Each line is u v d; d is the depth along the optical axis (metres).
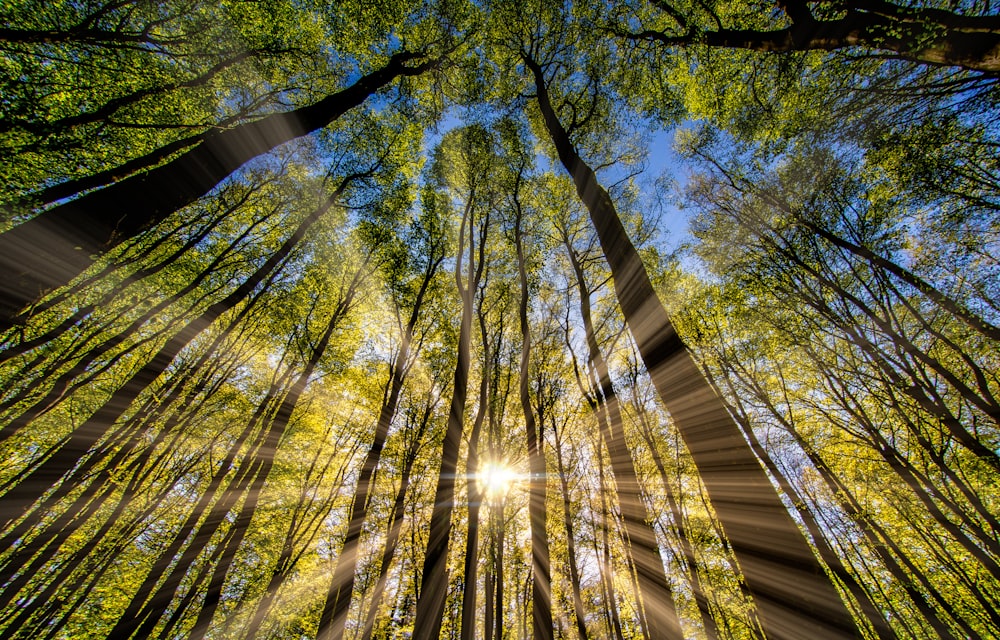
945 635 8.95
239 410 13.62
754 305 12.22
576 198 12.64
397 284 13.21
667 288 13.09
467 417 13.54
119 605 11.48
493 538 12.30
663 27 8.43
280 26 8.27
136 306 10.71
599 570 12.86
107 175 3.89
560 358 13.85
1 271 2.26
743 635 10.88
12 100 5.47
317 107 4.78
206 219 11.27
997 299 8.17
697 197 12.81
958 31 4.15
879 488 11.64
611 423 5.79
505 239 13.49
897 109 7.07
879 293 10.26
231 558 9.84
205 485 13.36
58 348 9.09
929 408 9.17
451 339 13.42
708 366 13.06
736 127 9.66
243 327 13.20
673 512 10.55
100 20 6.31
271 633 12.49
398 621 12.55
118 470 11.12
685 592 12.19
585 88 9.66
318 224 12.77
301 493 13.60
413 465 13.67
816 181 10.08
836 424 11.66
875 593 11.46
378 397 13.94
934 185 7.71
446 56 9.73
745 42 6.41
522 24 8.62
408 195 13.29
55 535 9.66
